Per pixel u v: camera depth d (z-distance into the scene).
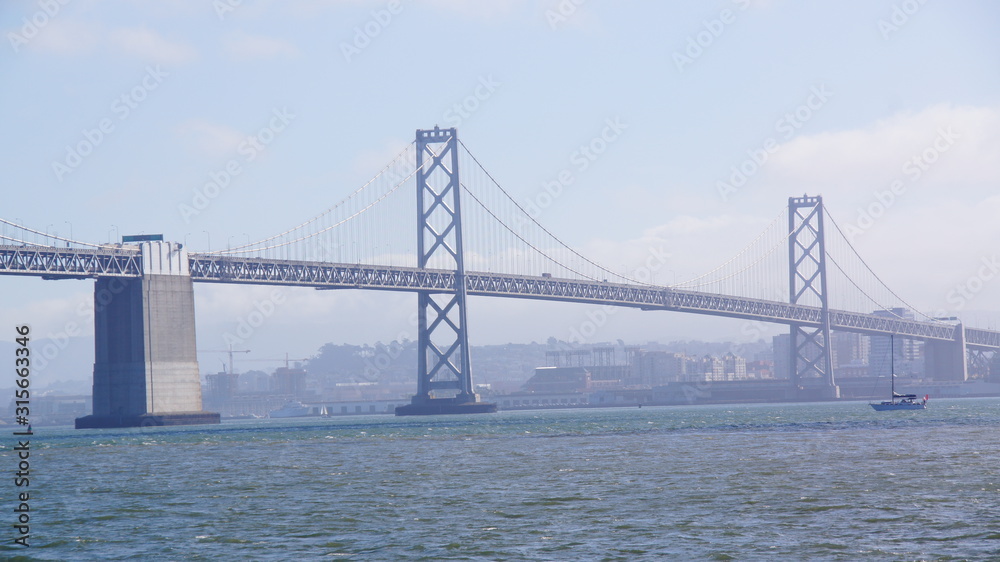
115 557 51.12
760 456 92.31
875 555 48.16
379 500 67.31
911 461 84.56
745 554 48.78
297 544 52.97
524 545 51.53
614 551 49.88
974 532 52.25
